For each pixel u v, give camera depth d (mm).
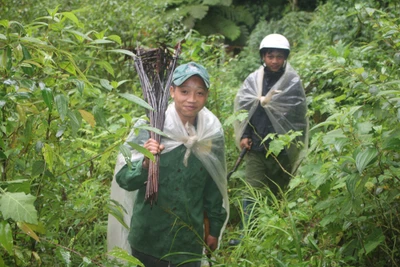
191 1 14844
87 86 2816
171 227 3555
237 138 5426
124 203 3771
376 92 3141
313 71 6207
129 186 3465
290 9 15086
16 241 2943
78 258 3342
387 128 3348
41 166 2771
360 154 2906
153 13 9406
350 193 3156
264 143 5301
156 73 3609
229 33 15094
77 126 2473
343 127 3318
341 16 8094
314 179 3352
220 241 4238
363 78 3400
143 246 3617
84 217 3168
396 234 3531
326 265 3463
